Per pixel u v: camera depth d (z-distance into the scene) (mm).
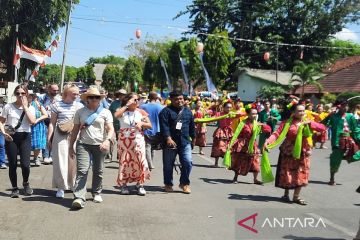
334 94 38125
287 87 45031
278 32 54188
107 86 85062
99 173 8070
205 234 6398
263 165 9438
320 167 14109
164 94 43781
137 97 8891
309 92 40656
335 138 10859
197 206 8070
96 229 6469
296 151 8352
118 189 9328
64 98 8375
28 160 8430
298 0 52719
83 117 7781
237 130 10586
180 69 48844
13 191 8289
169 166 9250
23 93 8250
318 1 52500
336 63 54969
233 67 53125
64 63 32875
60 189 8359
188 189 9172
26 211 7348
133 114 8875
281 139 8680
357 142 10922
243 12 52906
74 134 7875
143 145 8930
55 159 8312
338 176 12328
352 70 40375
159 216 7285
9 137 8078
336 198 9273
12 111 8250
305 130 8438
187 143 9195
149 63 54719
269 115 14852
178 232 6453
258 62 54062
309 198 9188
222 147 13070
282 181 8570
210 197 8883
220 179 11102
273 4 52625
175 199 8586
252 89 48969
